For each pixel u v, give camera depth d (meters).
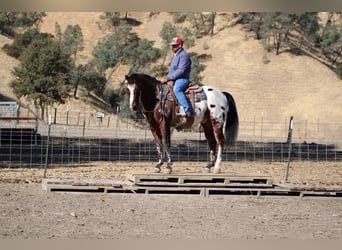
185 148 25.94
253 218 10.85
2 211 10.78
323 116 47.28
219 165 13.70
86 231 9.55
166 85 13.34
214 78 54.38
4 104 34.75
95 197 12.41
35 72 42.09
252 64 56.22
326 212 11.63
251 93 51.94
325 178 16.89
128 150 24.22
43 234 9.32
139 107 13.26
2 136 24.14
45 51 42.69
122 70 55.91
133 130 37.09
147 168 18.03
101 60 55.34
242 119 47.84
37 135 24.91
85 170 17.12
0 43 56.41
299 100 50.28
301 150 26.80
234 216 10.98
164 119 13.25
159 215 10.84
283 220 10.76
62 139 26.11
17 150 22.27
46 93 41.97
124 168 17.91
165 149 13.34
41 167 17.67
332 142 34.22
